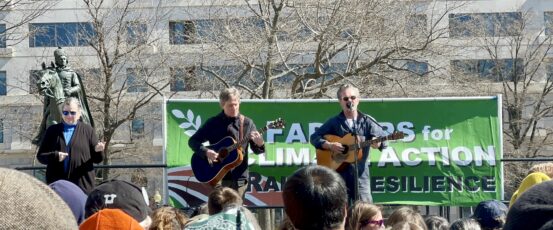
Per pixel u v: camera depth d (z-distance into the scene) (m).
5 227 1.30
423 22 21.19
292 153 9.59
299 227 2.75
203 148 8.24
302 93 20.89
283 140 9.63
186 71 24.45
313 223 2.72
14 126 30.78
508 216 1.77
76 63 25.97
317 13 19.47
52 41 35.69
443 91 22.44
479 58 31.05
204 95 25.83
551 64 30.61
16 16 27.88
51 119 9.61
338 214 2.74
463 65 28.34
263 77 22.59
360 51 20.86
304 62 25.94
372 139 8.07
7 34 23.94
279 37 21.91
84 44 29.09
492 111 9.73
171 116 9.67
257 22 22.16
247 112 9.66
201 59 22.42
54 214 1.36
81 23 27.17
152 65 25.84
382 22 19.73
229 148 8.21
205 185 9.49
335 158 8.14
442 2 25.91
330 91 24.97
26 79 36.31
